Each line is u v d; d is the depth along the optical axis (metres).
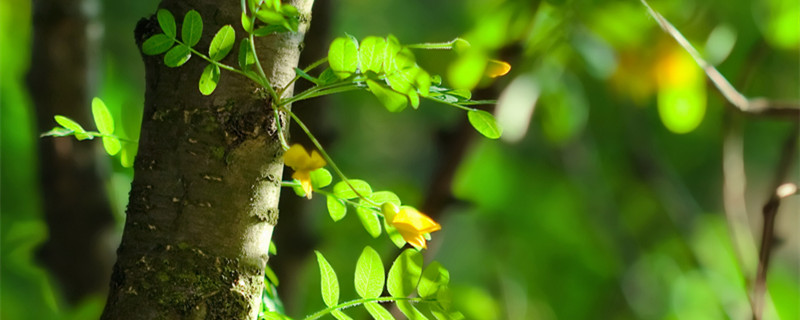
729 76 5.33
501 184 6.77
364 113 7.36
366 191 3.52
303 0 3.46
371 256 3.47
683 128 4.20
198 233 3.44
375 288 3.47
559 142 5.16
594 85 5.57
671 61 4.12
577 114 4.77
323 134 3.90
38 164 4.27
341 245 5.41
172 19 3.44
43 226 4.93
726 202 4.46
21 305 5.15
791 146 4.43
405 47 3.41
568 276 6.77
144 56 3.46
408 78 3.42
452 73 3.81
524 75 4.41
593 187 6.63
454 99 3.45
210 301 3.44
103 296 4.40
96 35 4.20
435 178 4.43
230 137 3.44
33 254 4.71
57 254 4.36
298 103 3.86
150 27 3.46
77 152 4.24
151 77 3.46
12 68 5.82
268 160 3.45
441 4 7.93
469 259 7.39
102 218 4.37
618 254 6.64
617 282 6.59
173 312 3.44
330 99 3.95
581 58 4.40
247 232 3.45
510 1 3.94
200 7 3.45
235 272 3.44
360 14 8.01
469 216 7.26
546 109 4.78
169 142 3.45
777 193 3.81
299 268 4.14
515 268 6.86
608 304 6.65
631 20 4.06
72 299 4.38
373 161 8.05
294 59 3.46
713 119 6.29
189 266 3.44
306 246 4.14
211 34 3.45
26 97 4.79
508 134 4.40
